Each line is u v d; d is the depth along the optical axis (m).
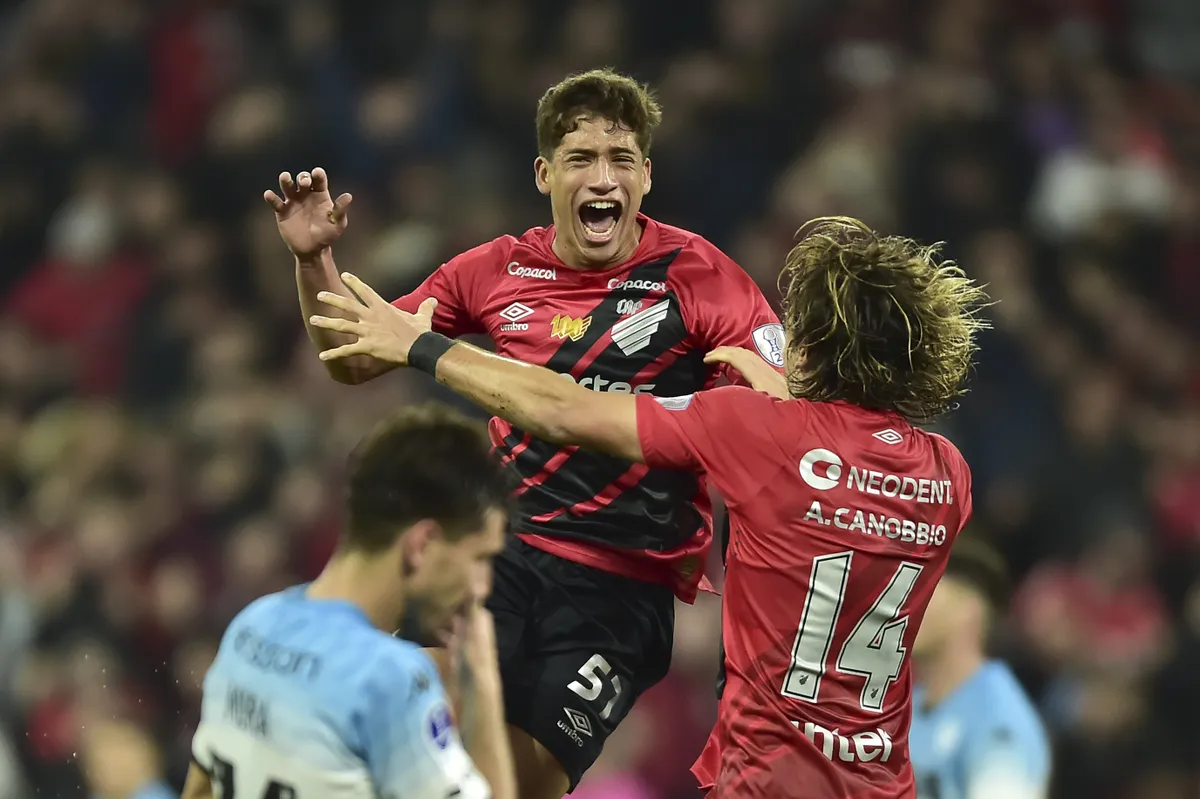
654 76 41.62
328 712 11.58
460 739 12.90
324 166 41.22
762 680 13.64
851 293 13.75
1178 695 32.31
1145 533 35.03
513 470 15.91
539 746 15.72
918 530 13.71
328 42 43.03
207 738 12.19
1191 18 47.78
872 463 13.62
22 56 45.28
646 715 29.69
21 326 40.94
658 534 15.74
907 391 13.95
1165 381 38.84
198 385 38.19
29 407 39.50
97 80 44.25
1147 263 41.03
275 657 11.87
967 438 35.72
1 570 34.25
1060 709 32.34
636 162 15.51
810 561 13.49
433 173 39.91
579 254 15.62
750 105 39.88
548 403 13.71
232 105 42.38
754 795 13.55
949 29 42.25
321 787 11.55
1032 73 42.22
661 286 15.56
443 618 12.38
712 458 13.63
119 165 43.00
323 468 34.62
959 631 19.28
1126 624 33.56
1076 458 35.84
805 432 13.62
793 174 38.47
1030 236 40.28
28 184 43.28
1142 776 31.64
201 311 39.47
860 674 13.62
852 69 40.72
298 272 15.50
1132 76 45.22
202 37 43.75
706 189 39.00
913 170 38.75
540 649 15.73
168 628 33.44
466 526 12.09
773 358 15.05
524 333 15.68
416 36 43.69
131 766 26.06
